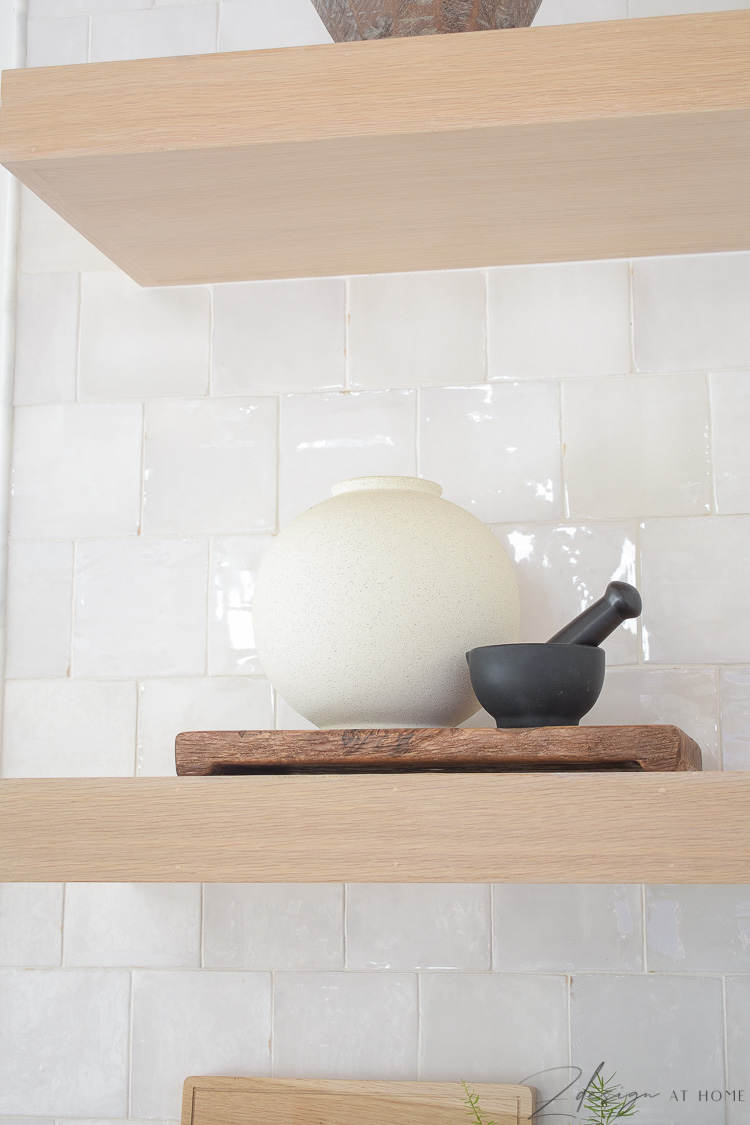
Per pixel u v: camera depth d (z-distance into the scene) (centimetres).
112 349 109
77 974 100
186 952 99
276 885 99
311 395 106
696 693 97
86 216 94
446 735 75
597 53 79
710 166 86
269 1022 97
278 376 107
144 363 109
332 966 97
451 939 96
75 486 108
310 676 82
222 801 74
